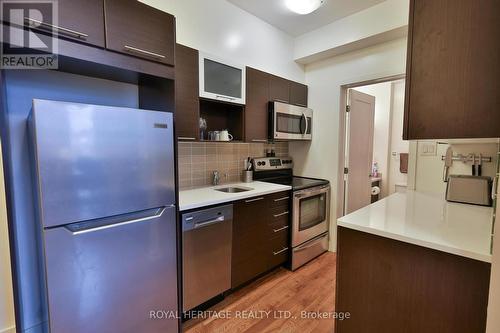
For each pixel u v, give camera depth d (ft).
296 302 6.78
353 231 4.22
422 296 3.59
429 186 7.32
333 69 9.72
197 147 7.98
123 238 4.56
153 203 4.95
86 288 4.18
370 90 14.51
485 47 3.08
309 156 10.64
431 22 3.45
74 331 4.10
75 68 4.72
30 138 4.56
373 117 11.60
